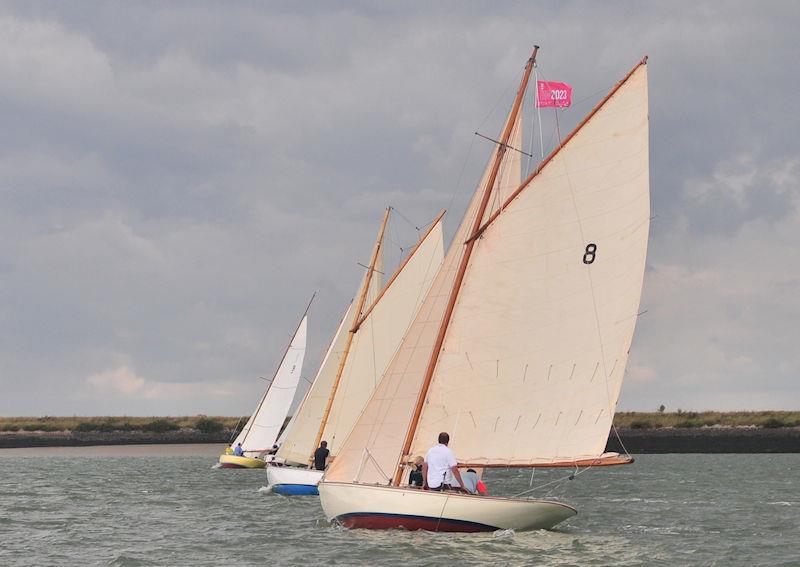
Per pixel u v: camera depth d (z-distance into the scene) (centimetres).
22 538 7581
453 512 6612
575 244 6675
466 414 6725
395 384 7150
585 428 6600
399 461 6862
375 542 6519
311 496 11450
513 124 6981
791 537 7681
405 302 11006
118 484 14300
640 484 15088
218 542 7144
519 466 6662
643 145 6625
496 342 6712
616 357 6619
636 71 6638
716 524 8706
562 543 6706
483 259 6744
